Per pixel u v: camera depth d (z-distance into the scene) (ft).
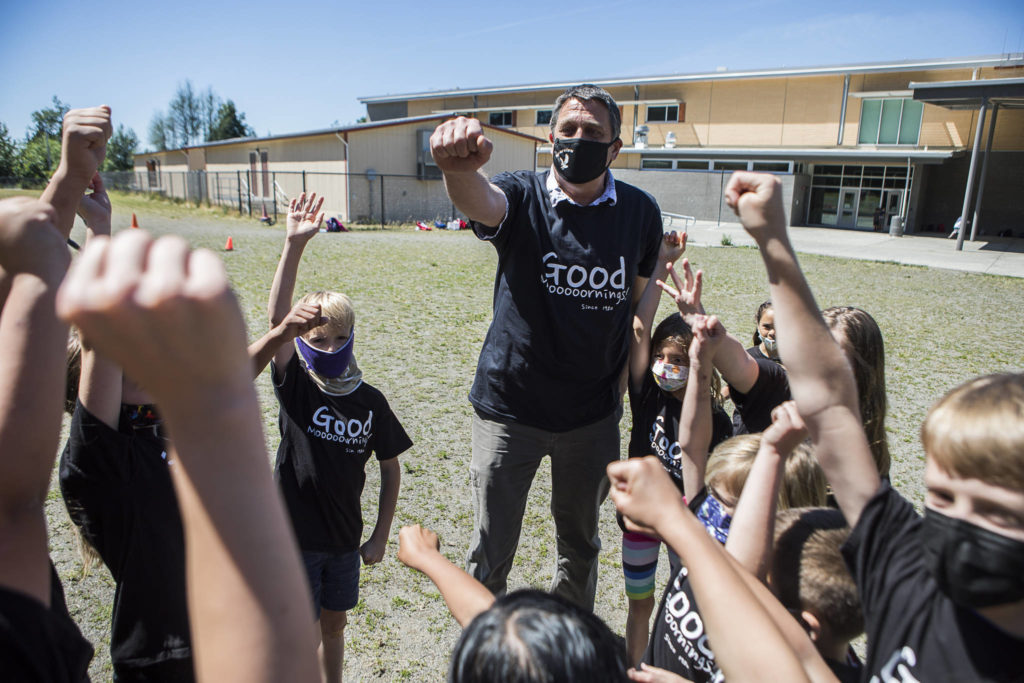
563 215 8.54
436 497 14.20
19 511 3.08
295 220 8.44
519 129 127.95
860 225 101.45
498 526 9.37
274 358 8.04
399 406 19.40
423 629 10.27
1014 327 32.65
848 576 4.58
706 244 70.90
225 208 93.97
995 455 2.83
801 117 103.81
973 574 2.97
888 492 3.95
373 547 8.68
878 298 39.91
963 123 93.91
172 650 6.03
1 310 3.43
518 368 8.91
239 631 1.85
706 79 107.55
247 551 1.82
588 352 8.87
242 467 1.77
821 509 5.16
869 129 99.35
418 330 28.19
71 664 2.87
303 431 8.02
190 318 1.45
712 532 5.98
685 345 8.68
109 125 5.01
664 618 5.81
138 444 5.97
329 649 8.52
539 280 8.66
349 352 8.11
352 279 40.11
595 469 9.42
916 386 22.70
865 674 3.83
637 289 9.59
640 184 108.88
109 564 6.16
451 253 54.60
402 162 84.02
